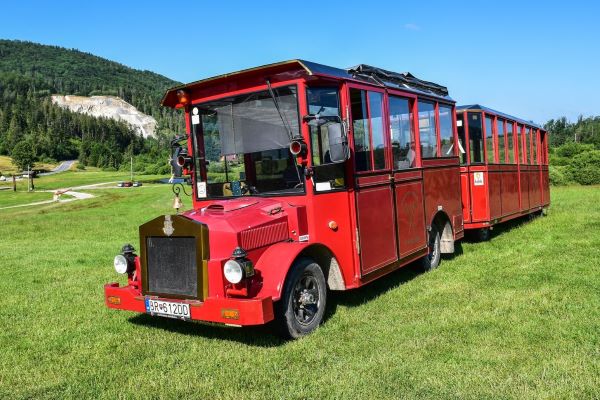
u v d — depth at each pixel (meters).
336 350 5.41
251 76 6.39
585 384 4.38
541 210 16.64
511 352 5.13
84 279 9.69
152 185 89.50
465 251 10.74
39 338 6.25
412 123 8.40
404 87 8.15
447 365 4.88
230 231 5.43
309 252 6.12
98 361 5.43
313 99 6.20
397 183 7.70
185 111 7.07
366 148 6.98
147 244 5.84
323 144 6.31
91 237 18.28
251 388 4.62
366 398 4.29
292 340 5.71
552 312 6.32
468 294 7.30
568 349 5.16
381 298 7.29
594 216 15.30
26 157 157.75
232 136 6.64
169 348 5.74
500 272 8.56
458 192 10.07
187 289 5.58
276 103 6.25
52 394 4.68
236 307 5.17
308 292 5.93
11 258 12.65
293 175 6.23
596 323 5.84
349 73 6.90
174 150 7.14
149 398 4.51
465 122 11.59
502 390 4.32
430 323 6.12
